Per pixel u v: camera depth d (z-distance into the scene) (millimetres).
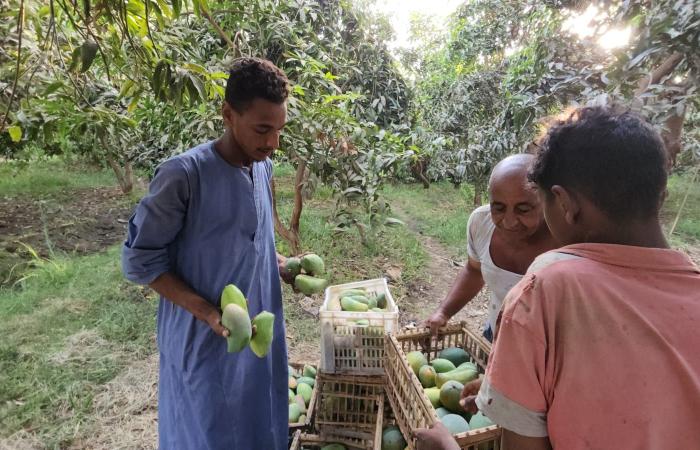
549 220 968
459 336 2227
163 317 1833
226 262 1660
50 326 3686
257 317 1658
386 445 1979
